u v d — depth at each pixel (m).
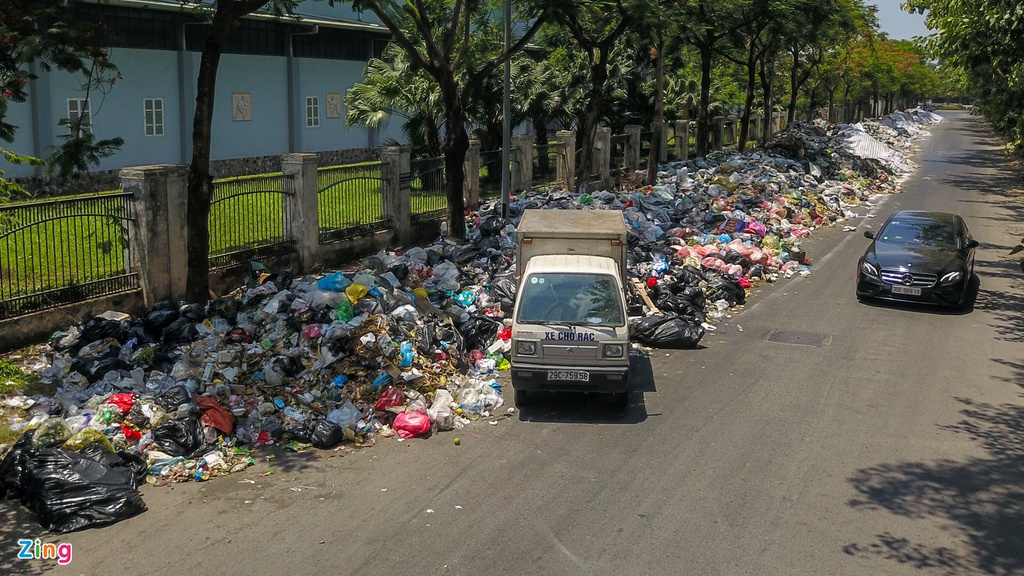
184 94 27.89
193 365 10.74
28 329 11.40
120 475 8.05
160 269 13.19
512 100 29.16
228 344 11.22
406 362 10.76
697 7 26.80
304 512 7.84
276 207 15.59
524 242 11.92
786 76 62.31
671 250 17.95
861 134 43.84
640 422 10.21
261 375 10.48
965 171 42.62
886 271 15.99
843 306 16.19
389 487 8.38
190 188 12.89
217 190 14.38
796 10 30.88
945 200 31.62
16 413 9.59
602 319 10.36
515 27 31.03
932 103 182.12
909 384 11.70
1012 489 8.45
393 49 26.56
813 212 25.88
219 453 9.06
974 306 16.34
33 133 23.28
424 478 8.60
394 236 18.88
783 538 7.37
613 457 9.13
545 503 8.01
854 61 61.78
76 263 12.17
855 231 24.80
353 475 8.70
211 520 7.68
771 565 6.91
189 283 13.09
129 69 26.03
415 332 11.43
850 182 33.12
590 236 11.80
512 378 10.30
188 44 27.94
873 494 8.29
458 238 18.09
